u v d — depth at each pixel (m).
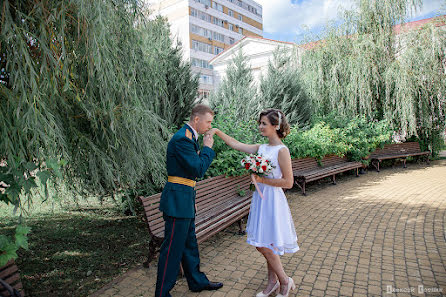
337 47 10.69
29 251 3.73
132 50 3.37
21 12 2.41
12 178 2.05
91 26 2.60
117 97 3.29
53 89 2.62
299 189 7.47
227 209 4.21
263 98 8.34
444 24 10.98
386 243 3.83
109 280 2.99
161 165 3.98
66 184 3.48
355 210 5.41
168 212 2.37
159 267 2.41
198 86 6.37
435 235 4.05
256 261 3.38
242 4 44.25
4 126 2.27
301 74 10.62
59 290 2.80
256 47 22.25
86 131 3.51
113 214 5.41
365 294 2.66
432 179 8.38
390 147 11.26
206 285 2.72
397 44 10.86
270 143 2.67
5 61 2.51
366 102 10.42
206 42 37.72
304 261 3.37
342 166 8.57
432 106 10.65
